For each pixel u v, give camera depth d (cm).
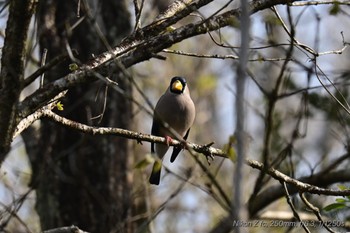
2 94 665
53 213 1259
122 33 1279
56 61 674
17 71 658
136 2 815
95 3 1218
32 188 1105
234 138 683
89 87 1258
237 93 551
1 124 680
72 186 1262
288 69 1155
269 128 729
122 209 1276
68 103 1250
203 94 2064
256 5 800
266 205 1267
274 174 885
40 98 707
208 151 891
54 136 1247
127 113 1291
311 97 1391
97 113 1258
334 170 1385
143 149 1875
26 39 651
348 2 896
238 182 524
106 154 1281
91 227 1255
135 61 759
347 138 1252
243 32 566
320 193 895
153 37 786
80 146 1270
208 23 785
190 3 812
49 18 1219
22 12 639
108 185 1273
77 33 1243
